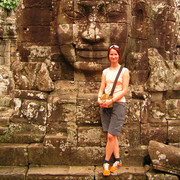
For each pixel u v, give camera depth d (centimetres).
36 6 322
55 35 308
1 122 303
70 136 280
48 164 285
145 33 313
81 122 282
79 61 287
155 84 298
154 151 265
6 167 284
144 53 312
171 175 257
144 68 311
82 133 279
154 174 260
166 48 352
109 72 258
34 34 329
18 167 283
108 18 272
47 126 296
